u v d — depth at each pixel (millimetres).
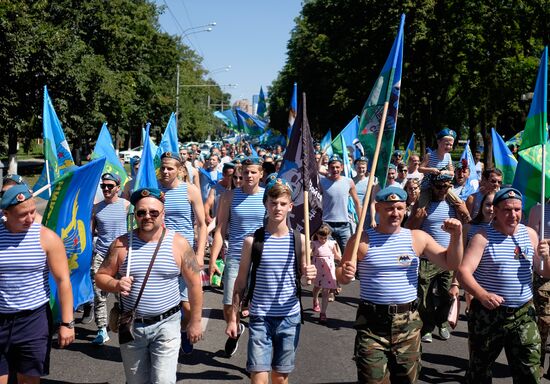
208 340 6699
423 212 6336
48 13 27125
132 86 35031
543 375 5629
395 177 9750
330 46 36062
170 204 6207
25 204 3945
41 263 4078
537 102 5086
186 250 4039
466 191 10258
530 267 4418
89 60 26875
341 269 4160
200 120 66188
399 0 30609
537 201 5586
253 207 6070
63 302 4160
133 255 3938
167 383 3930
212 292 9125
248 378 5555
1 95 23609
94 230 6930
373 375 4031
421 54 32656
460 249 4031
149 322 3945
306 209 4426
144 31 37719
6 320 4016
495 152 9398
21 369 4125
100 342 6441
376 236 4207
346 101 36156
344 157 12781
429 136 34688
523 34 29000
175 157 6199
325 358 6148
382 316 4094
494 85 30734
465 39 30109
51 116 6473
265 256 4195
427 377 5621
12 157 27047
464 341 6766
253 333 4168
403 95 34906
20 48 22391
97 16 30734
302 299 8859
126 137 59156
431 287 6324
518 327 4348
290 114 9031
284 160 5152
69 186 5340
